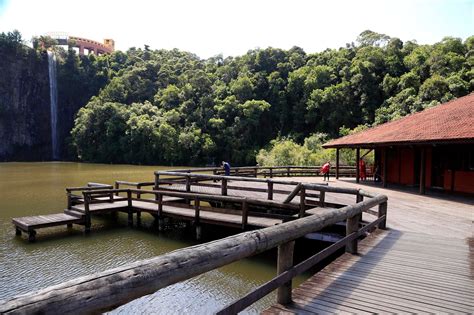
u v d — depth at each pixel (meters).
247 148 49.78
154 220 12.07
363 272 4.25
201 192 12.03
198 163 48.38
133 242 9.59
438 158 13.67
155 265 1.75
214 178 10.54
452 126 11.31
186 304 5.86
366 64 49.50
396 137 12.65
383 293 3.59
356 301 3.37
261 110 52.09
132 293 1.58
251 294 2.68
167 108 59.16
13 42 59.59
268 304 5.82
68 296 1.33
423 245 5.60
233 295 6.21
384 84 47.44
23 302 1.21
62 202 15.11
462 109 13.02
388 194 12.19
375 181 16.48
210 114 53.16
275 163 33.22
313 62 62.34
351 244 5.08
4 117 57.44
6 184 22.20
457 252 5.20
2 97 57.72
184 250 2.02
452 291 3.68
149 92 65.69
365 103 47.97
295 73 56.78
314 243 8.53
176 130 50.97
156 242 9.60
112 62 77.00
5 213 12.82
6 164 46.72
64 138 63.12
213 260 2.12
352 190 7.27
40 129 60.53
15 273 7.22
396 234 6.40
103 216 12.69
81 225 11.45
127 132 49.94
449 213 8.65
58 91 64.50
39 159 59.28
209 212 10.36
